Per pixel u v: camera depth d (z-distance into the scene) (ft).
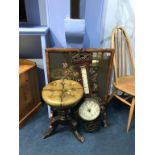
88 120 4.89
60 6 4.51
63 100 4.26
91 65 4.93
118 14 5.32
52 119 5.06
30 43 5.60
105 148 4.80
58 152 4.67
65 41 5.01
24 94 5.31
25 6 4.71
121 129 5.44
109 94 6.31
